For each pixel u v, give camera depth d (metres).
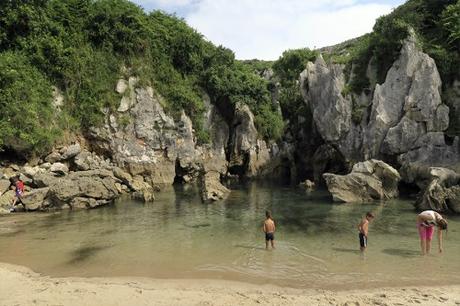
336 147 41.09
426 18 41.72
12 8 37.06
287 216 25.30
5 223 23.06
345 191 30.56
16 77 33.25
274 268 15.49
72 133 37.44
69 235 20.52
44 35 37.62
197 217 25.19
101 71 40.97
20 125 32.12
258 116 54.06
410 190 33.56
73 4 41.38
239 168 53.53
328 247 18.23
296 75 66.44
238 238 20.02
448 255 16.80
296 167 52.22
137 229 21.92
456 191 25.00
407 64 37.00
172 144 44.22
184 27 51.03
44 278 14.41
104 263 16.19
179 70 49.88
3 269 15.30
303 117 50.22
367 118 39.41
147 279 14.35
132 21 43.69
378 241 19.09
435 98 34.81
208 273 14.98
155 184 41.75
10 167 30.69
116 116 40.53
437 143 34.00
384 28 41.31
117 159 39.91
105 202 29.53
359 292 13.06
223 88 51.50
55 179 29.36
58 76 38.06
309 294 12.91
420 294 12.76
